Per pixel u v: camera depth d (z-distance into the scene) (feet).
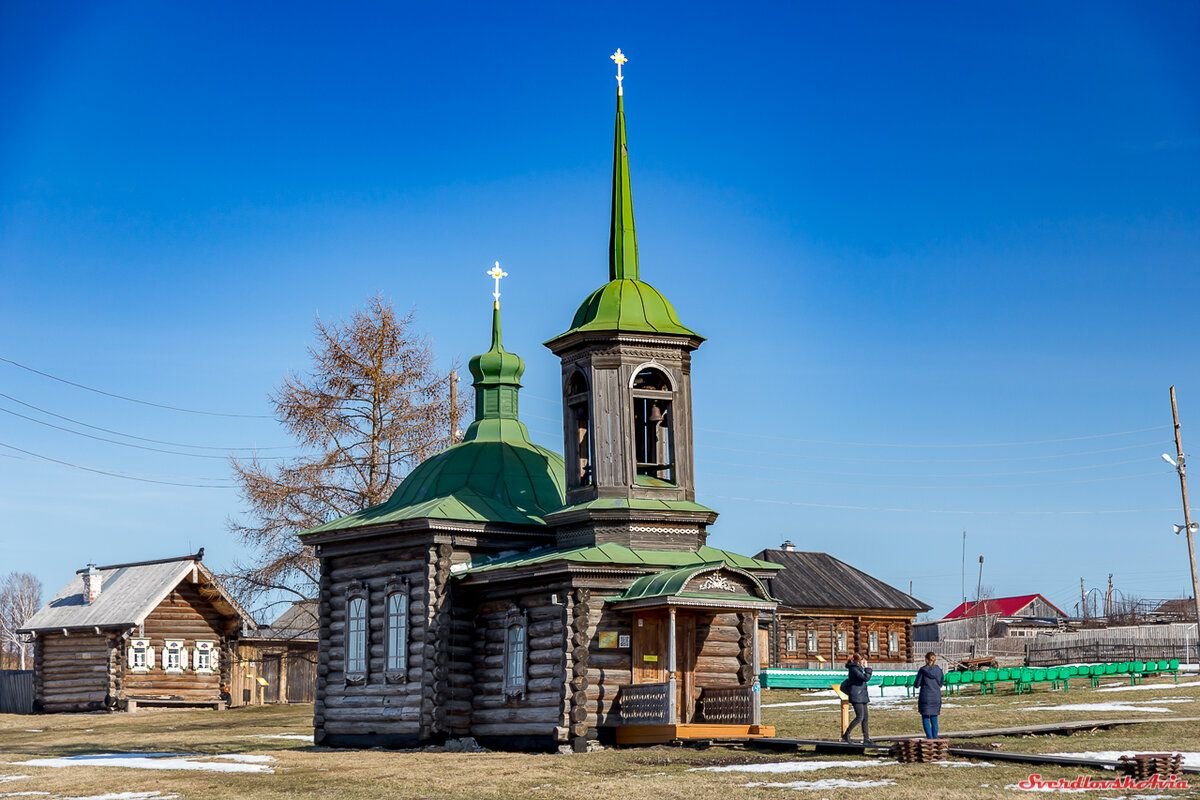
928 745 100.48
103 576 246.47
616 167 142.00
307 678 249.75
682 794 90.12
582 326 134.10
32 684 237.45
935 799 83.30
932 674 107.76
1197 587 228.43
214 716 208.03
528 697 127.44
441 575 134.21
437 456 148.36
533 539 139.03
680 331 134.62
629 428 132.57
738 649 128.88
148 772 118.01
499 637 132.26
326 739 143.02
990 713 141.49
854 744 108.68
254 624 234.99
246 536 188.03
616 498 131.03
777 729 133.90
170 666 231.30
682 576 119.75
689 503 132.77
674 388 134.72
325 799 96.99
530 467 144.77
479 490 141.28
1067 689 176.55
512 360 152.25
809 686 210.59
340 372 191.72
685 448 134.21
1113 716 130.72
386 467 190.90
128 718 210.38
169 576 231.30
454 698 133.28
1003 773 93.04
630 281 137.39
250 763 124.06
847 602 275.18
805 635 272.72
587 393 134.00
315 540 144.05
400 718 135.95
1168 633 284.82
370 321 193.67
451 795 96.02
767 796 87.25
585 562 123.03
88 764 128.16
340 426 190.90
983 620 349.20
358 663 141.90
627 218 140.56
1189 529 228.84
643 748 118.93
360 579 142.92
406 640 136.67
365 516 144.05
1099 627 345.72
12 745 165.27
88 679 229.66
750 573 123.34
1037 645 276.21
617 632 125.08
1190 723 123.54
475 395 153.07
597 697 123.75
